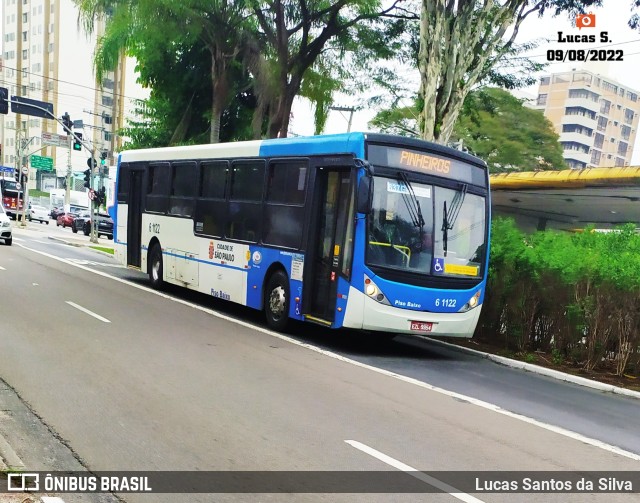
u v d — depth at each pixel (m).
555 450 6.32
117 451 5.26
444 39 14.97
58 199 72.06
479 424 6.98
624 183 16.94
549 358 11.62
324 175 10.98
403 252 10.23
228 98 25.25
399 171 10.27
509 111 39.81
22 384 6.88
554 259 11.57
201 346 9.69
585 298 10.90
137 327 10.74
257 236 12.38
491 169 39.41
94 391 6.84
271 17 23.58
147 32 22.72
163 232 15.94
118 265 22.52
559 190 18.73
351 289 10.06
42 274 17.00
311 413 6.69
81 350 8.66
